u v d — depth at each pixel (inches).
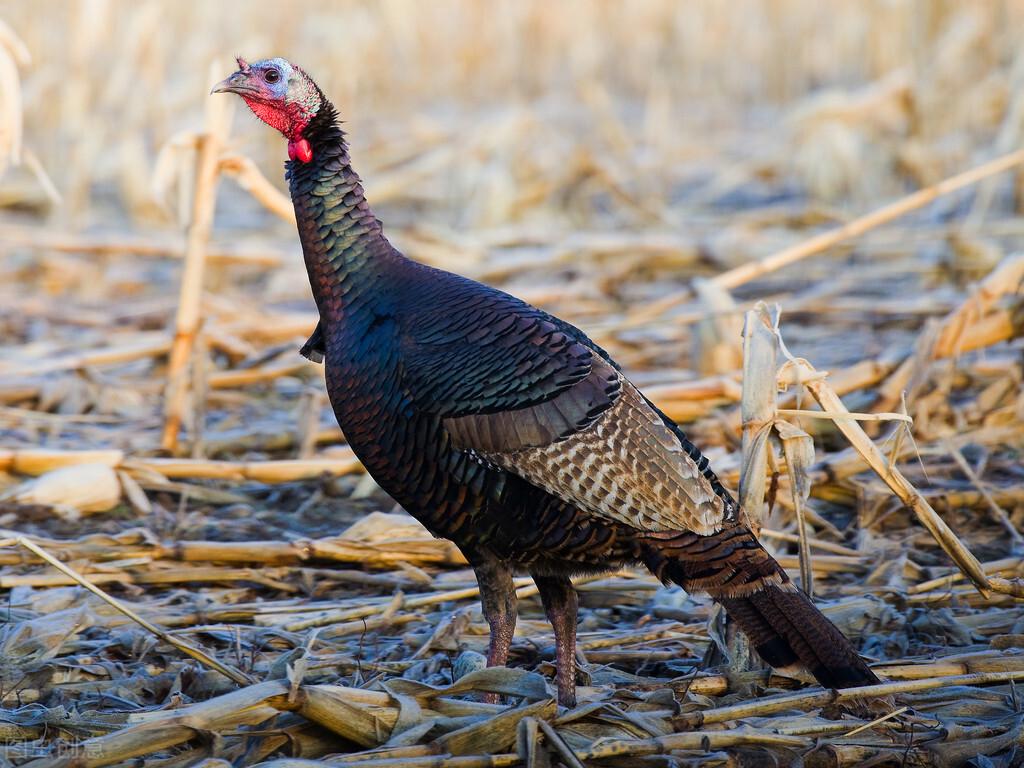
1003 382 824.9
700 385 823.1
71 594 595.5
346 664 541.6
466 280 511.8
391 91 2015.3
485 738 454.3
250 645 565.0
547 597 512.7
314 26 1765.5
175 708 470.0
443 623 569.6
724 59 2222.0
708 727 477.7
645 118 2007.9
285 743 462.0
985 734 476.1
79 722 471.8
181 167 807.1
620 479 474.3
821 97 1612.9
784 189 1675.7
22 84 1617.9
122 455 746.8
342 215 522.3
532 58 2144.4
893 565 636.1
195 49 1851.6
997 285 796.6
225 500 755.4
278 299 1224.8
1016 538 677.9
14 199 1574.8
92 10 1450.5
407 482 502.3
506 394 477.4
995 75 1742.1
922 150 1523.1
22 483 740.7
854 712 491.2
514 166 1574.8
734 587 477.1
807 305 1091.3
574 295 1181.7
